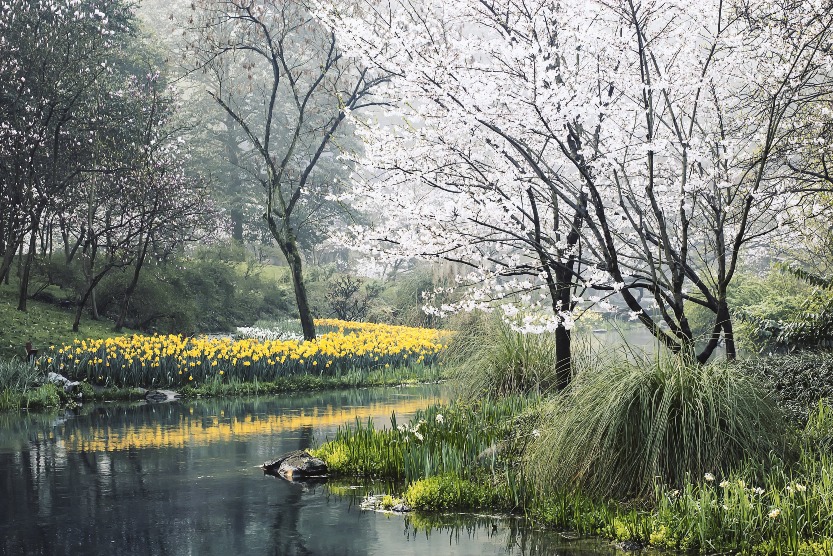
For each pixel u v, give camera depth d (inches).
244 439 506.6
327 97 1376.7
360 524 315.6
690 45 371.2
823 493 273.0
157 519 326.3
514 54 330.0
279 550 284.2
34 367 714.2
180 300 1208.8
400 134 386.3
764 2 385.1
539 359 528.7
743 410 306.0
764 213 416.8
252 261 1710.1
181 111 1991.9
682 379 309.9
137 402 700.7
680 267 360.8
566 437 316.5
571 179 450.6
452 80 332.8
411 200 398.9
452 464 364.8
